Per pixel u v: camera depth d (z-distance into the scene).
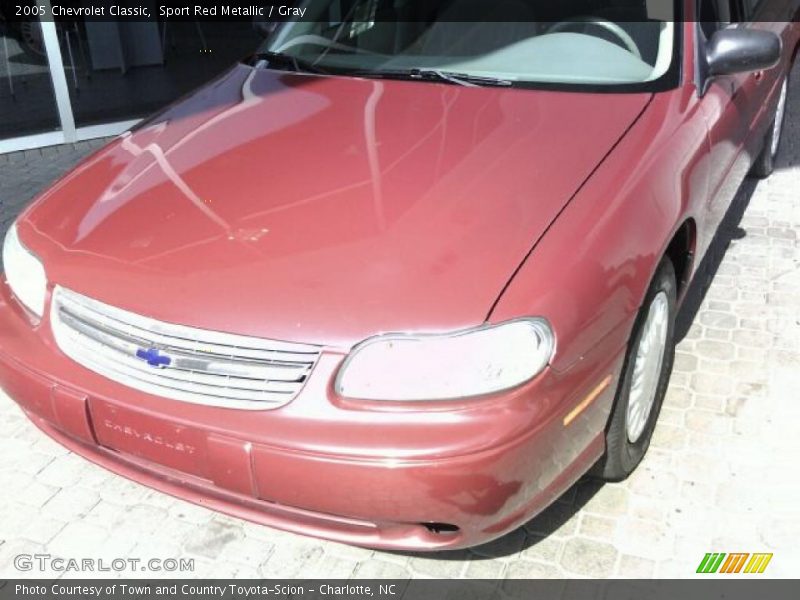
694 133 2.78
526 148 2.53
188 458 2.14
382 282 2.08
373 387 1.98
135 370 2.18
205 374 2.09
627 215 2.33
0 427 3.06
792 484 2.70
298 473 2.01
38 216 2.61
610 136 2.59
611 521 2.58
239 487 2.10
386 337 1.99
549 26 3.18
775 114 4.61
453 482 1.95
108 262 2.29
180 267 2.21
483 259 2.12
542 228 2.21
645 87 2.88
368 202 2.34
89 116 6.38
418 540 2.11
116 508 2.70
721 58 3.01
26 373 2.35
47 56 5.90
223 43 7.05
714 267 4.03
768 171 4.97
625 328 2.26
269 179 2.50
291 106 2.95
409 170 2.46
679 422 2.97
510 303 2.02
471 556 2.48
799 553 2.46
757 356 3.34
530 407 1.98
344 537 2.13
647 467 2.78
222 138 2.78
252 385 2.05
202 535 2.60
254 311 2.07
